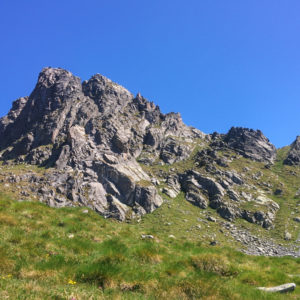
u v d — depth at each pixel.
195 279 11.95
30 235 15.27
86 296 9.12
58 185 95.50
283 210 108.25
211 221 95.06
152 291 10.83
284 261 23.52
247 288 12.70
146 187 101.06
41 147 129.75
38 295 8.42
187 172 124.81
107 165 105.56
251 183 126.00
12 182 95.25
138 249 15.62
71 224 19.22
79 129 127.00
